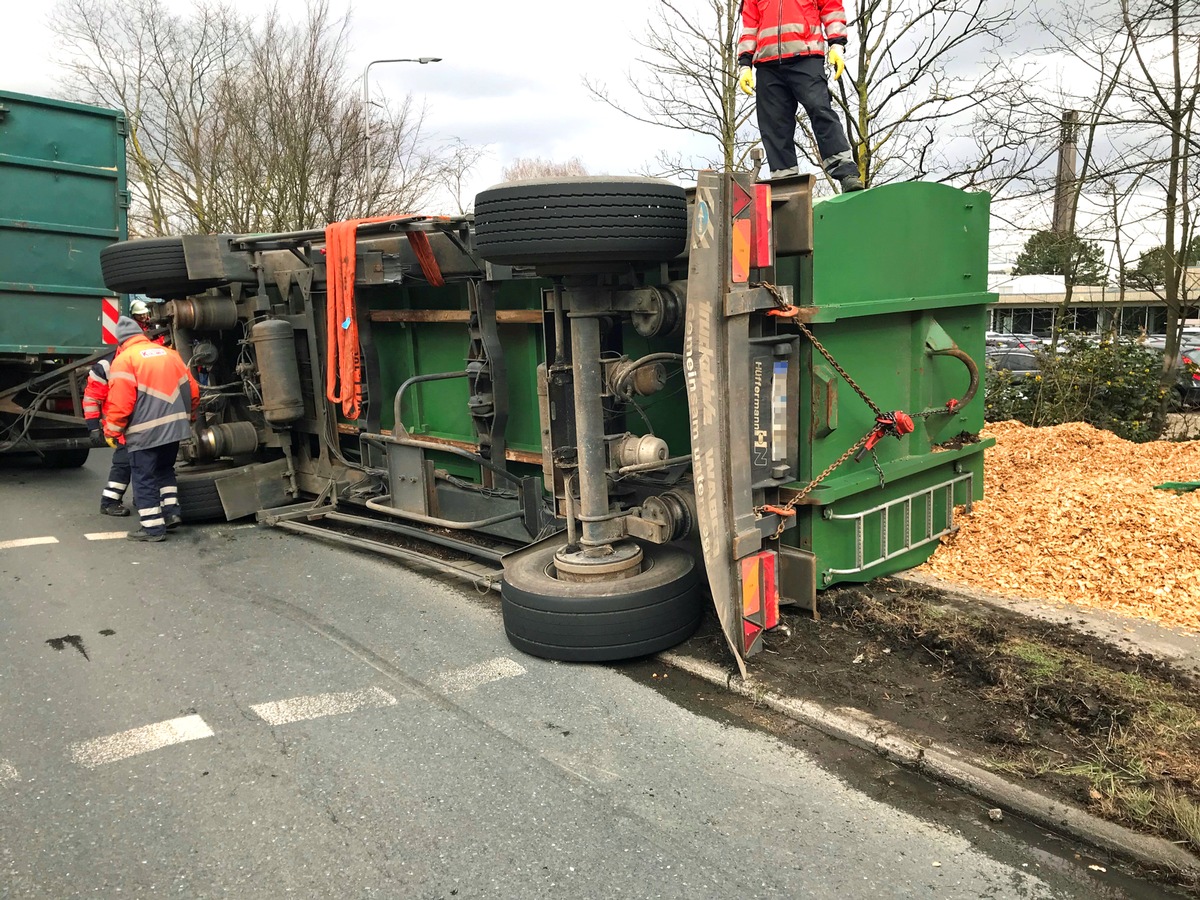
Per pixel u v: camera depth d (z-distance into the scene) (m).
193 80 17.55
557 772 3.43
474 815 3.15
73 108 8.57
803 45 5.11
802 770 3.43
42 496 8.50
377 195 17.55
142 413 6.58
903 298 4.89
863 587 4.98
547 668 4.36
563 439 4.82
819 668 4.15
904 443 5.16
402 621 5.03
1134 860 2.83
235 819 3.13
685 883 2.77
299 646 4.68
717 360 3.93
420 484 6.18
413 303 6.49
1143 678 3.81
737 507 4.09
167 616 5.14
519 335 5.68
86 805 3.23
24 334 8.60
